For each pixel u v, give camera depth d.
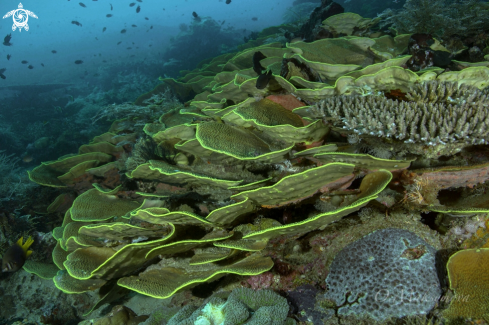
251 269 2.40
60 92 20.12
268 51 4.67
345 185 2.50
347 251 2.38
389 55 2.95
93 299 4.30
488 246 2.08
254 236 2.29
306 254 2.62
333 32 4.45
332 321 2.25
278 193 2.31
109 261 2.59
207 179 2.65
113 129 5.96
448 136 2.07
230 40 23.95
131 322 3.40
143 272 2.96
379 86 2.41
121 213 3.59
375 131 2.22
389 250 2.23
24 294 4.50
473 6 3.80
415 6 3.99
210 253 2.80
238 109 2.82
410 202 2.29
